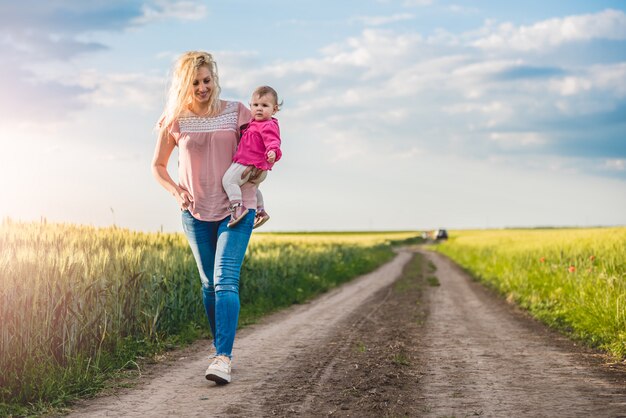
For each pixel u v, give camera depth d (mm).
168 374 5844
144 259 8117
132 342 6824
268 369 5996
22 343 5094
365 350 7191
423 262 35312
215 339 5406
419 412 4473
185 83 5266
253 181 5430
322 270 21938
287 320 10594
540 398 4902
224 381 5266
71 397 4852
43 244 7500
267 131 5277
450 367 6293
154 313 7656
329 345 7594
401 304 13328
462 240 50812
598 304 8977
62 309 5621
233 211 5270
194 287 9453
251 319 10609
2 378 4820
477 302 13961
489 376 5824
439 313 11688
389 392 5066
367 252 38000
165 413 4387
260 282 14023
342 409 4516
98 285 6355
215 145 5352
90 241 8211
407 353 7094
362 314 11383
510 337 8625
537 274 14773
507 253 22484
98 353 5887
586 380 5648
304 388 5156
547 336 8766
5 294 5062
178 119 5406
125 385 5324
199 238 5559
